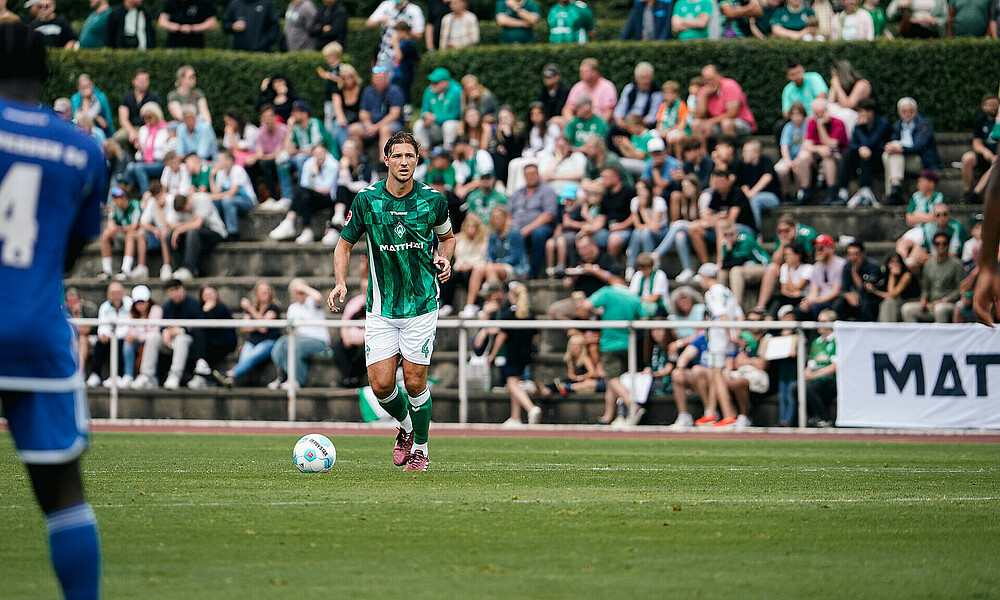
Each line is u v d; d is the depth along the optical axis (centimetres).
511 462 3700
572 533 2095
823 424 5512
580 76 8112
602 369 5747
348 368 6047
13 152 1367
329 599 1530
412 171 3036
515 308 6091
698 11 8138
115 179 7588
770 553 1909
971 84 7944
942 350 5400
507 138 7375
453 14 8506
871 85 7956
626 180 6812
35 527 2141
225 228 7425
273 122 7669
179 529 2112
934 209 6319
